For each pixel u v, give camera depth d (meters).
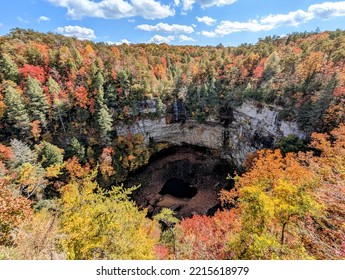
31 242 11.15
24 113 44.12
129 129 60.22
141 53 93.62
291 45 89.56
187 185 57.34
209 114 62.47
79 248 10.40
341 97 36.66
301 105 42.81
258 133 53.50
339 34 77.81
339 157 24.28
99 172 50.12
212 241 18.64
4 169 31.81
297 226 13.31
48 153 40.28
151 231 23.95
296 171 22.45
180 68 79.62
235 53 98.88
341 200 15.43
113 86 59.06
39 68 57.25
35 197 33.16
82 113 53.06
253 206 11.95
